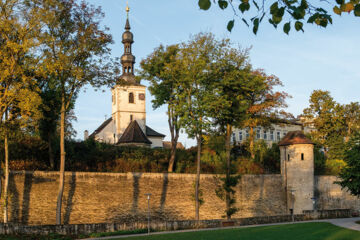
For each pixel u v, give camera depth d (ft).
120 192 113.39
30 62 89.10
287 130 275.18
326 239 79.00
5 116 92.12
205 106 111.96
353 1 21.36
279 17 21.49
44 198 102.68
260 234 85.10
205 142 151.74
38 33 88.33
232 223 107.24
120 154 137.59
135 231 91.91
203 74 116.47
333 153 195.11
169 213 120.06
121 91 235.61
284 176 145.79
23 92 85.35
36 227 81.00
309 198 142.31
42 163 114.32
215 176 131.03
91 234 86.22
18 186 99.76
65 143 125.90
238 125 135.44
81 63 98.27
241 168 144.15
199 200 124.26
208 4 20.25
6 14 85.97
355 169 117.91
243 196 135.54
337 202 156.46
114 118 241.55
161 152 147.13
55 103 111.86
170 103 128.16
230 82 124.67
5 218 91.91
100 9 99.55
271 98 159.22
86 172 109.29
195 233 87.81
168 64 119.55
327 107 202.90
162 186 120.47
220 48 122.31
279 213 141.90
